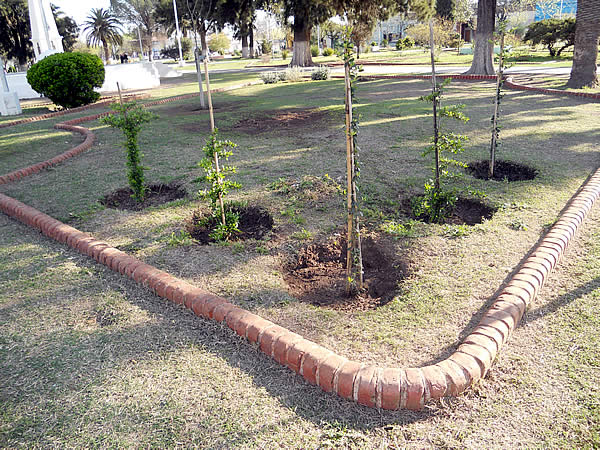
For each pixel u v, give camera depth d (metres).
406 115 10.31
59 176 6.95
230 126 10.26
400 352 2.84
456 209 5.09
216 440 2.28
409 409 2.45
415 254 4.02
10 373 2.82
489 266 3.76
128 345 3.04
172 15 48.44
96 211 5.46
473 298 3.35
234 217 4.80
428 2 22.20
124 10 62.06
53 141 9.52
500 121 8.98
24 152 8.70
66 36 55.31
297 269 4.04
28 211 5.31
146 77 22.30
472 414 2.38
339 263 4.12
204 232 4.84
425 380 2.46
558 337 2.92
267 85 19.89
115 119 5.49
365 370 2.54
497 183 5.60
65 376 2.78
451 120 9.39
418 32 32.19
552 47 26.89
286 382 2.67
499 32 5.85
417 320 3.14
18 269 4.14
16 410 2.53
